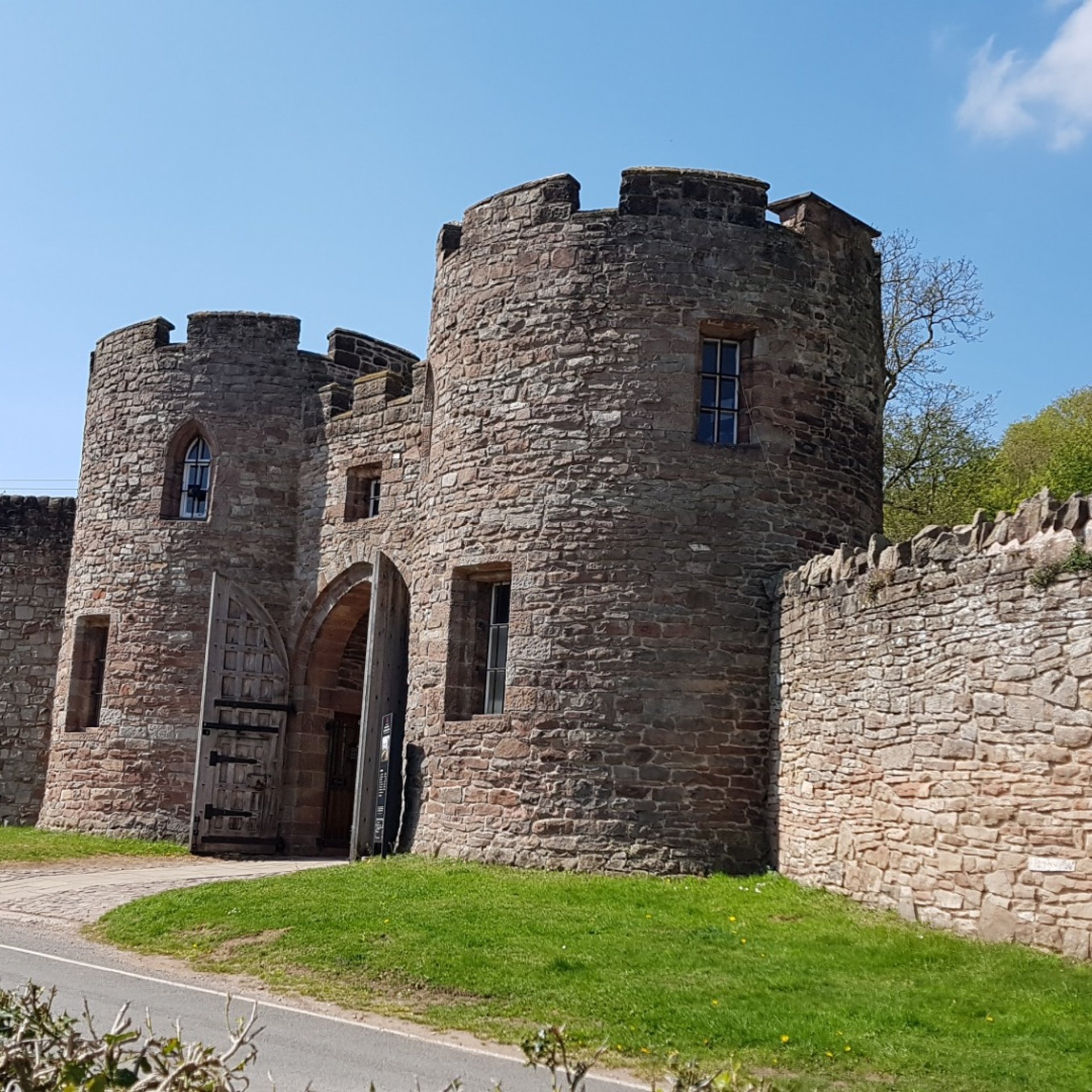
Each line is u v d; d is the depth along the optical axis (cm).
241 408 2242
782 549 1591
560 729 1531
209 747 2042
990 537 1126
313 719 2144
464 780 1605
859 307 1748
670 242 1627
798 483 1622
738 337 1650
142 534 2236
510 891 1355
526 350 1648
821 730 1384
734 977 1014
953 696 1146
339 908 1278
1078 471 2550
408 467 2027
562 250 1648
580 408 1598
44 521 2641
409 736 1731
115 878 1700
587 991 987
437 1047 845
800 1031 862
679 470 1573
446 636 1667
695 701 1520
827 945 1102
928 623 1194
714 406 1636
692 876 1457
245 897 1367
